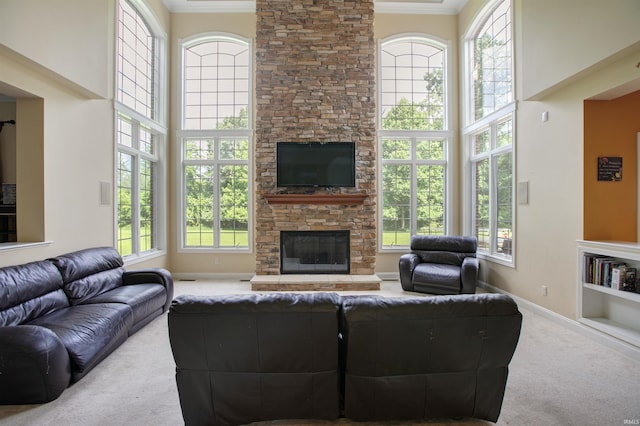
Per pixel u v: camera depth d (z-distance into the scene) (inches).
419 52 241.4
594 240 130.1
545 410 81.3
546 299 151.5
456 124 238.2
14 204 145.3
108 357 111.7
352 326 68.1
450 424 75.6
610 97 126.9
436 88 241.1
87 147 157.1
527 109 163.3
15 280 103.1
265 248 210.4
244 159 240.1
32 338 83.6
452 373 71.9
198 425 72.5
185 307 68.0
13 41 109.0
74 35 137.0
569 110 137.1
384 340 68.9
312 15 209.5
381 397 71.7
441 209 242.2
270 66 209.6
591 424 76.2
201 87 241.4
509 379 96.4
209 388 71.2
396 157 241.1
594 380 95.8
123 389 92.1
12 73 118.3
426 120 241.0
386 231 241.4
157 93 230.2
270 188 210.7
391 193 241.8
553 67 132.3
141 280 153.2
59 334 94.0
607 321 127.3
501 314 69.2
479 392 72.7
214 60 241.0
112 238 174.9
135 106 205.6
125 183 195.3
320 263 214.1
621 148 131.3
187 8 232.7
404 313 68.4
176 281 227.8
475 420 77.0
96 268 140.0
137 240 203.9
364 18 210.4
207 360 69.9
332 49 209.9
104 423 77.3
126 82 196.1
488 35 208.4
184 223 241.0
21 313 101.9
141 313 131.9
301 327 68.7
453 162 238.4
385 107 241.8
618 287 117.6
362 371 70.9
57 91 139.2
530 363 106.4
